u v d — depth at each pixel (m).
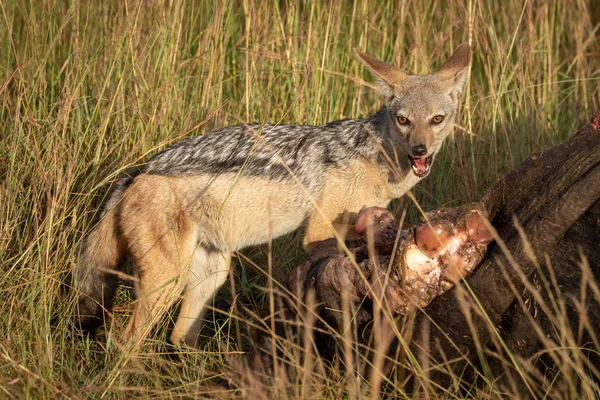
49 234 8.18
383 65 9.59
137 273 8.96
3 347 6.91
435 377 6.49
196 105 11.11
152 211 8.61
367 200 9.10
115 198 8.85
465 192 10.81
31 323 7.51
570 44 14.02
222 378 7.38
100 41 11.63
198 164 8.78
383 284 6.50
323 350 7.25
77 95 10.35
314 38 11.81
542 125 11.91
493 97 11.87
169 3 11.45
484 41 12.51
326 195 8.93
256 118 11.38
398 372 6.58
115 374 6.97
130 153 9.48
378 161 9.02
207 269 9.25
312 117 11.41
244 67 11.88
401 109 9.09
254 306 9.03
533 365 6.23
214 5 11.81
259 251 10.03
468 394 6.33
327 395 6.61
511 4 13.48
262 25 12.09
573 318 6.10
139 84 10.72
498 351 6.14
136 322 8.34
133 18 10.91
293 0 12.14
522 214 6.15
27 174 9.26
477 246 6.29
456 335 6.34
